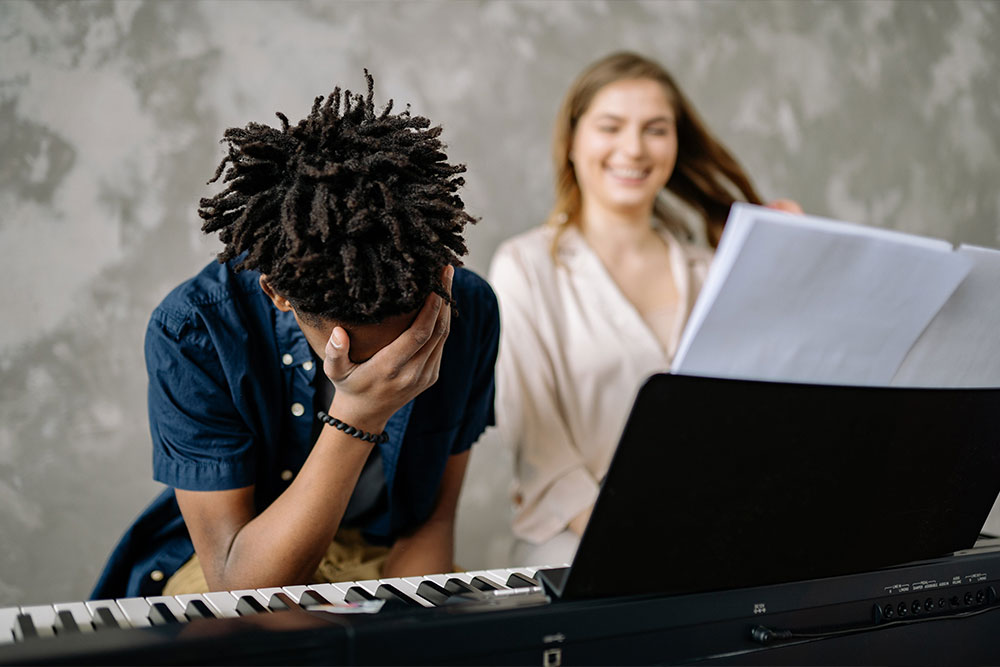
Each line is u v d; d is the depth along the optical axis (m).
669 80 1.88
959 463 0.76
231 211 0.79
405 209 0.71
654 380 0.58
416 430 1.09
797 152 2.52
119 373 1.87
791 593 0.71
